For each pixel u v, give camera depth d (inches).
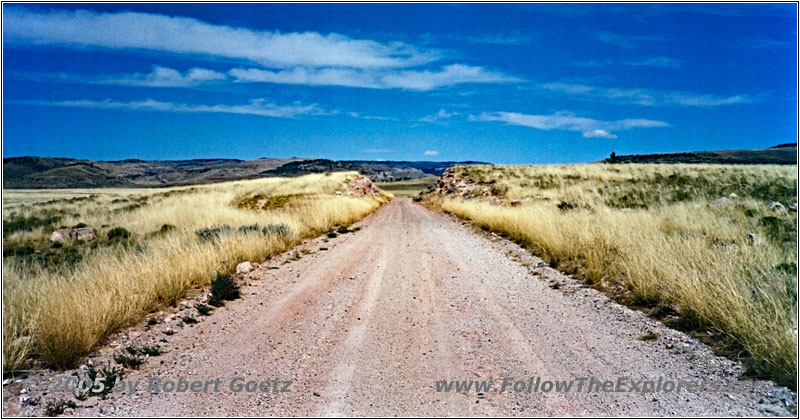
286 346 233.0
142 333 252.7
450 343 232.1
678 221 500.4
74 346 210.8
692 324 239.5
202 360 216.5
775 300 228.7
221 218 779.4
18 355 204.2
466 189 1486.2
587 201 904.3
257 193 1552.7
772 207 630.5
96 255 449.7
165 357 221.1
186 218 831.7
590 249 399.5
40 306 237.1
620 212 638.5
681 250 335.6
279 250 541.0
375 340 239.0
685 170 1521.9
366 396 177.9
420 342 234.5
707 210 627.5
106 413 167.6
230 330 259.8
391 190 5954.7
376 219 1084.5
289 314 289.3
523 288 343.3
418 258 487.8
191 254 382.9
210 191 1823.3
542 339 234.4
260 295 339.9
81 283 286.8
